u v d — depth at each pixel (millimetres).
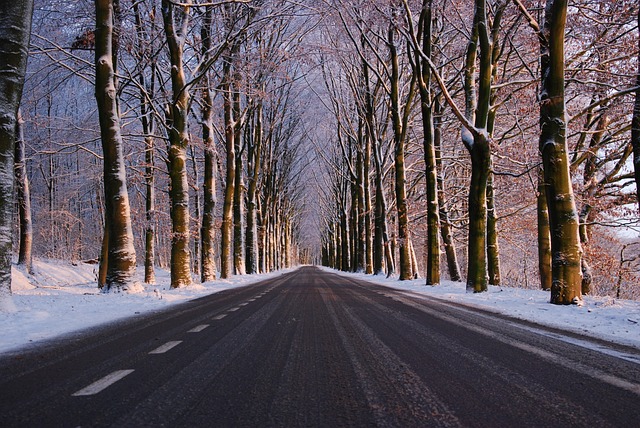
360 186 43156
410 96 25500
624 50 16438
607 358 5168
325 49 29859
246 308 10828
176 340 6352
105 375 4398
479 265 15820
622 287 24906
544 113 12305
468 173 29656
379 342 6094
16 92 10398
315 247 191500
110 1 14664
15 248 39656
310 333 6875
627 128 16750
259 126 40375
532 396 3678
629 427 3004
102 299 12891
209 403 3480
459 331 7133
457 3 19969
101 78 14461
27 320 8742
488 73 15500
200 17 21562
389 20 20969
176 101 19234
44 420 3117
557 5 12008
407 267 26906
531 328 7562
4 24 10266
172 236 19234
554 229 11820
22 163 26172
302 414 3225
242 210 37469
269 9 22922
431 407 3385
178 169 19250
